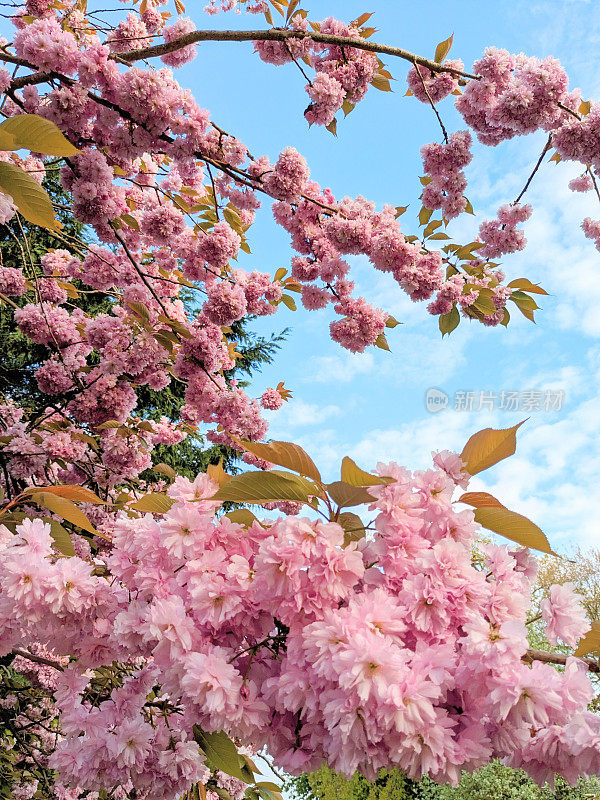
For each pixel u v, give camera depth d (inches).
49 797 158.7
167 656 52.0
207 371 140.3
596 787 347.9
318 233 139.8
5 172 65.9
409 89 138.6
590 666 54.4
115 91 103.5
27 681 165.8
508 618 48.8
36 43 96.8
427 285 128.0
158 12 171.8
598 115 114.3
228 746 57.4
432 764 42.8
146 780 64.4
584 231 155.0
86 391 138.7
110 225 126.4
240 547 55.0
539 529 51.5
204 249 129.1
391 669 42.8
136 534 57.7
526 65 118.4
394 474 52.1
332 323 137.7
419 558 49.4
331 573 48.5
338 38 112.3
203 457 401.1
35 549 60.6
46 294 158.7
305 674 47.8
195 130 112.9
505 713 43.1
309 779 488.4
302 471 52.1
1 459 127.3
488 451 53.9
